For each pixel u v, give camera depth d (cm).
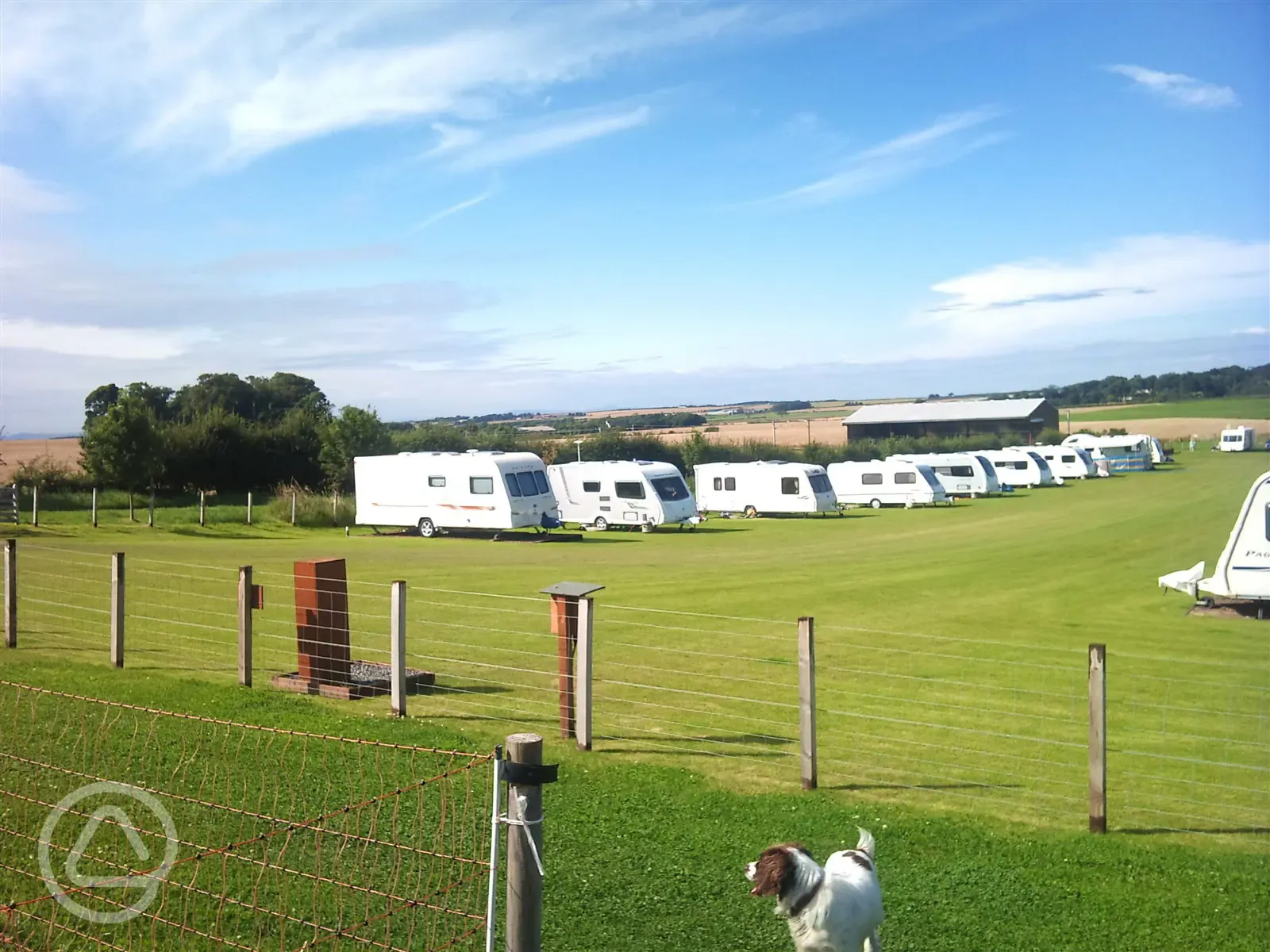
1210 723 1059
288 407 8331
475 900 578
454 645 1409
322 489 4781
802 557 2777
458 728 970
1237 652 1460
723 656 1364
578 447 5544
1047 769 890
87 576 1992
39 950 520
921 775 866
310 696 1095
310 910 568
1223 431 8469
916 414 9175
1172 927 572
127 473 3431
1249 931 568
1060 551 2844
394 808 716
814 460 6700
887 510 4697
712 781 835
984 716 1069
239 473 5072
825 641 1492
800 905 468
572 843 689
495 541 3350
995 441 7925
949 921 580
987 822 746
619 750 921
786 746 948
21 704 972
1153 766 904
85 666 1179
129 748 843
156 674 1155
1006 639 1543
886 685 1205
